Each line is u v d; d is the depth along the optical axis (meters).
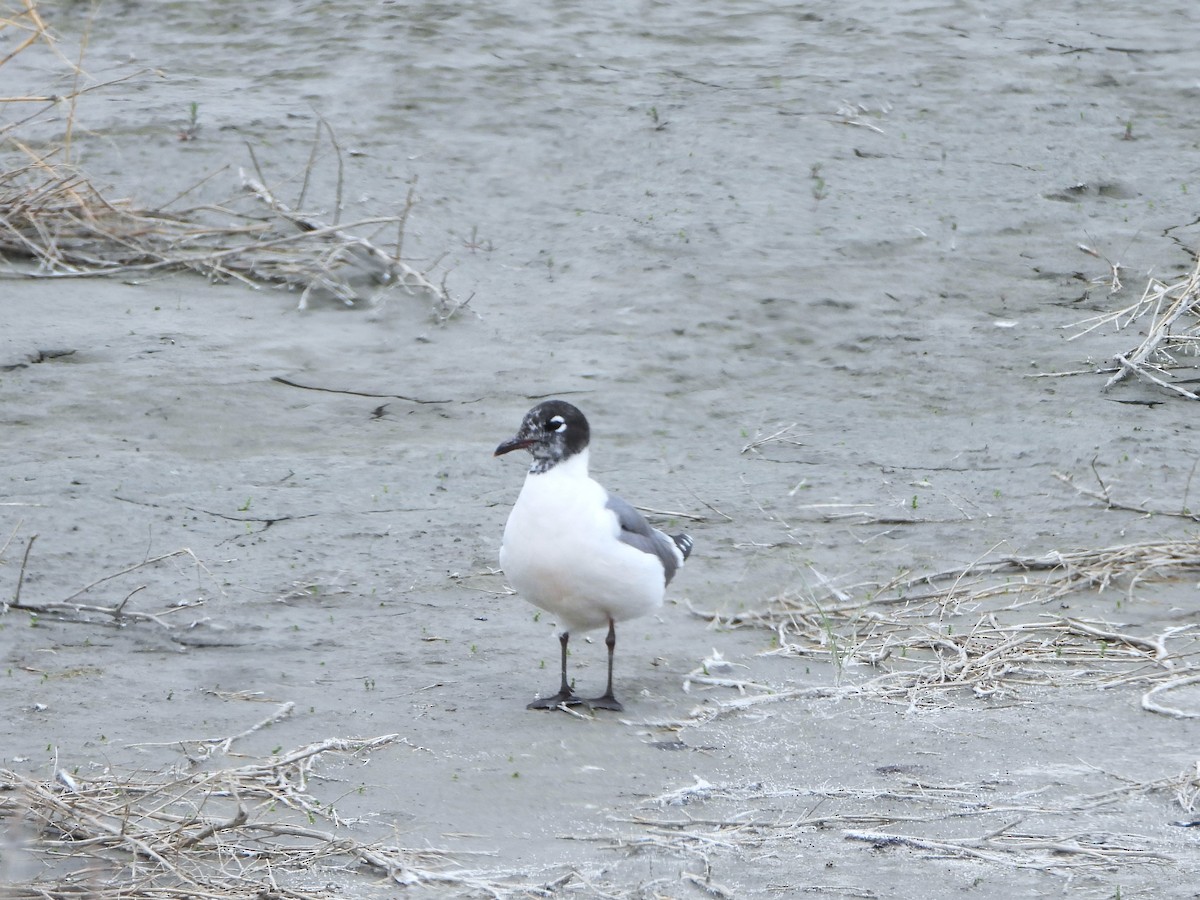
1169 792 8.32
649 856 7.61
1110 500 13.48
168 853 7.43
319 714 9.41
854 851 7.66
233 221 19.39
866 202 20.67
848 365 16.91
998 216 20.53
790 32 26.12
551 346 16.94
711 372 16.61
